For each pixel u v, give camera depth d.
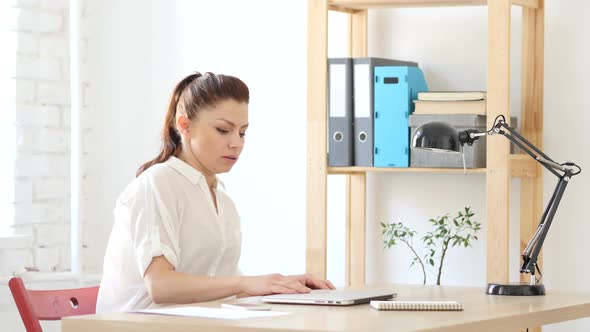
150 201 2.58
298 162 4.00
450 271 3.69
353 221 3.82
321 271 3.50
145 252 2.48
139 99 4.39
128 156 4.41
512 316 2.15
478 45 3.65
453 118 3.36
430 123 2.86
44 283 4.00
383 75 3.49
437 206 3.71
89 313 2.61
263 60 4.09
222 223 2.74
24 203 4.09
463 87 3.68
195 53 4.27
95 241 4.43
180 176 2.68
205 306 2.25
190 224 2.67
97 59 4.43
